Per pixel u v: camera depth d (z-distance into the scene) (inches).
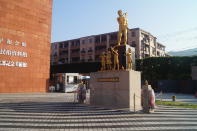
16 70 941.2
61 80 1272.1
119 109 476.1
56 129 305.7
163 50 2773.1
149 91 446.3
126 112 439.2
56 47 2738.7
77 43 2554.1
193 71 885.8
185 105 570.6
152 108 446.3
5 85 892.0
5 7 919.7
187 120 375.9
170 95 1137.4
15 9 960.3
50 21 1149.1
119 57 549.0
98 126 325.1
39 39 1069.8
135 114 422.9
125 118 383.2
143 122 355.3
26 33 1002.7
